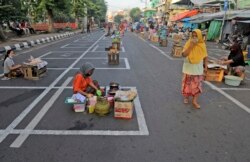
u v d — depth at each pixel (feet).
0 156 10.96
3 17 65.36
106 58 38.91
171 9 144.77
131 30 158.10
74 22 174.81
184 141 12.46
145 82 24.12
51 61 36.09
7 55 25.26
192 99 18.37
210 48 57.62
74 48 53.36
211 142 12.42
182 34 86.58
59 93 20.10
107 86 22.08
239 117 15.75
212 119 15.33
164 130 13.62
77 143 12.07
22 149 11.54
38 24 123.65
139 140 12.45
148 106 17.37
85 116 15.34
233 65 25.50
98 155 11.09
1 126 13.91
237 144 12.28
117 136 12.82
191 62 16.33
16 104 17.53
